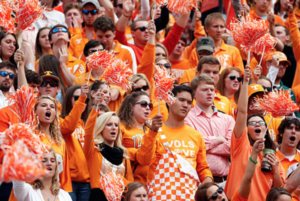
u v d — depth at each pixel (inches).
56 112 810.8
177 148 874.8
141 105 918.4
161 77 797.2
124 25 1259.8
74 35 1266.0
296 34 1328.7
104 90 920.3
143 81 1015.0
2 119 784.9
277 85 1267.2
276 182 879.7
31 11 819.4
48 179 712.4
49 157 709.3
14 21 861.8
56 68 1057.5
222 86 1128.2
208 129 976.9
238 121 874.1
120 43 1266.0
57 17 1386.6
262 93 1083.9
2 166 421.4
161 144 866.1
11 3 826.8
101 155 831.1
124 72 794.2
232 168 875.4
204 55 1198.3
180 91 898.1
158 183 844.0
